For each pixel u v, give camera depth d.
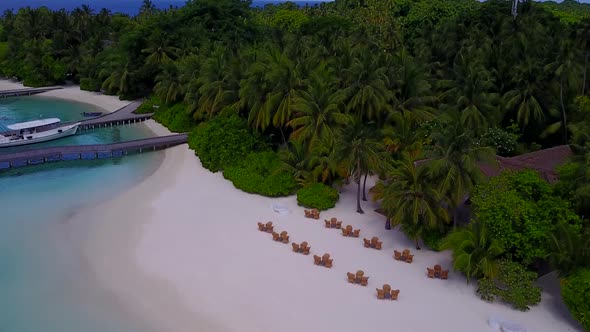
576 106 48.81
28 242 35.31
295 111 48.59
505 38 64.50
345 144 38.88
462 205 38.09
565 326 26.34
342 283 30.27
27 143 61.62
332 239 35.94
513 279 28.03
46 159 54.25
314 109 44.91
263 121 49.97
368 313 27.41
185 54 81.69
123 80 83.06
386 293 28.70
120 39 90.56
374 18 103.81
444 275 30.77
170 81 70.81
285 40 71.88
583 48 55.75
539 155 41.84
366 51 58.28
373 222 38.72
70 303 28.20
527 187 30.77
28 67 97.56
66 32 101.06
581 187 29.56
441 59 63.91
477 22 73.31
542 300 28.55
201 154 52.03
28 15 109.94
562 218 29.05
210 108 58.97
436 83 54.50
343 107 48.97
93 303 28.19
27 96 91.56
